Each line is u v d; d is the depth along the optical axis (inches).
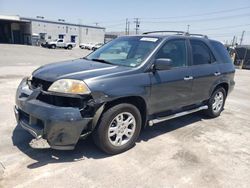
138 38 182.5
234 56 1019.3
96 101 131.8
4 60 669.9
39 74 144.6
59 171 128.1
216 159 152.5
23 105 137.0
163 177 129.4
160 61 154.5
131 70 150.3
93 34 2561.5
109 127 141.9
